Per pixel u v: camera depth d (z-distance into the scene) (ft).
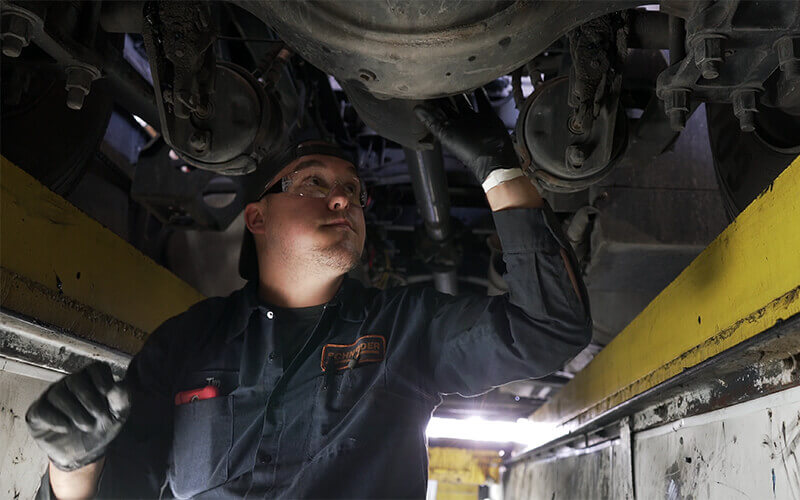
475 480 25.82
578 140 6.08
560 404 13.85
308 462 4.32
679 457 6.85
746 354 4.82
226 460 4.40
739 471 5.34
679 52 5.63
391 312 4.92
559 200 10.00
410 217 14.11
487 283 14.40
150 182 9.46
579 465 12.28
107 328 6.93
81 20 5.51
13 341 5.71
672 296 6.66
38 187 5.65
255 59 9.13
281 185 5.16
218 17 7.75
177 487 4.48
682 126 4.91
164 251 13.53
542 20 4.33
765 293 4.50
